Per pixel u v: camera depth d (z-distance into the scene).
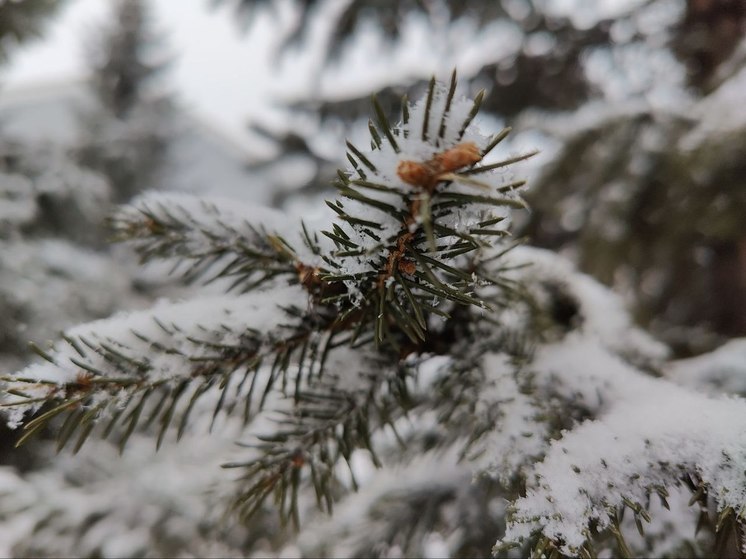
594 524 0.19
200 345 0.21
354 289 0.18
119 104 3.52
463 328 0.25
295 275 0.22
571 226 0.81
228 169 4.08
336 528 0.42
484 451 0.22
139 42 3.56
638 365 0.34
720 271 0.77
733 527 0.19
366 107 1.42
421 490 0.39
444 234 0.17
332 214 0.20
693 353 0.80
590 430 0.20
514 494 0.20
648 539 0.25
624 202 0.66
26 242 1.17
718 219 0.56
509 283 0.25
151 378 0.20
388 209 0.17
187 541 0.53
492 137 0.17
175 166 3.62
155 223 0.23
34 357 1.01
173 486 0.58
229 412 0.25
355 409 0.23
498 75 1.28
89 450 0.76
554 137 0.76
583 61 1.13
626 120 0.70
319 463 0.23
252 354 0.21
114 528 0.59
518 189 0.17
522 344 0.25
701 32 0.84
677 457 0.19
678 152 0.58
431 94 0.16
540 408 0.22
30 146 1.30
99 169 2.82
